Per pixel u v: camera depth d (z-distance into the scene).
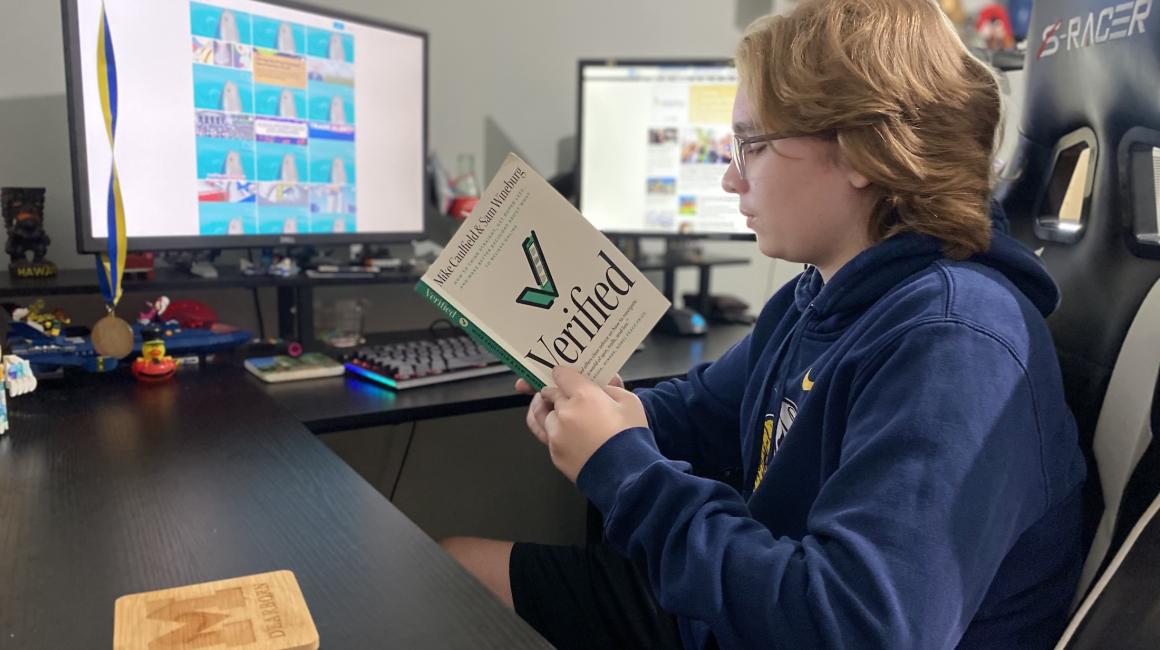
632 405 0.73
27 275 1.24
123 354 1.12
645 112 1.72
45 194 1.32
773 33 0.74
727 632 0.58
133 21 1.15
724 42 2.05
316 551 0.64
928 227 0.72
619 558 1.04
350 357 1.29
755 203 0.77
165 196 1.22
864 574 0.55
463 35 1.69
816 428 0.72
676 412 1.06
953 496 0.56
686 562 0.61
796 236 0.76
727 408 1.05
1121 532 0.73
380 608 0.56
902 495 0.56
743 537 0.62
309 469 0.81
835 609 0.54
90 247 1.15
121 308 1.39
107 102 1.08
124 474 0.79
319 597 0.57
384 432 1.71
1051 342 0.68
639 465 0.68
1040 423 0.63
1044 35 0.93
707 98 1.70
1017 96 0.97
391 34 1.45
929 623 0.54
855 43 0.70
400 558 0.63
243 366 1.26
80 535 0.65
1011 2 2.16
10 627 0.52
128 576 0.59
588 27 1.85
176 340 1.22
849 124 0.69
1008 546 0.62
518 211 0.77
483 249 0.77
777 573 0.58
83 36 1.11
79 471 0.79
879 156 0.70
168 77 1.20
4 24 1.27
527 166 0.77
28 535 0.65
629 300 0.77
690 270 2.05
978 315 0.63
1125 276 0.80
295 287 1.44
